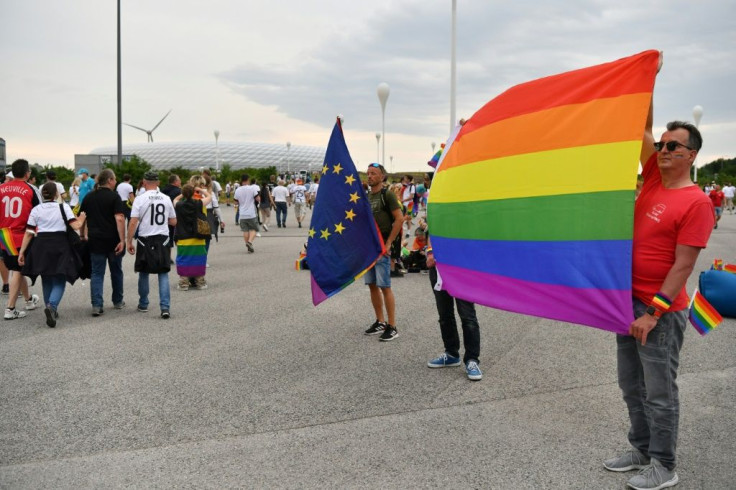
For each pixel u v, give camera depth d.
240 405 4.68
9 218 7.67
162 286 7.80
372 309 8.30
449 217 4.60
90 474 3.57
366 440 4.03
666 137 3.22
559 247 3.73
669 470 3.36
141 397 4.86
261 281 10.68
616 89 3.60
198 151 136.12
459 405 4.66
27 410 4.58
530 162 3.97
